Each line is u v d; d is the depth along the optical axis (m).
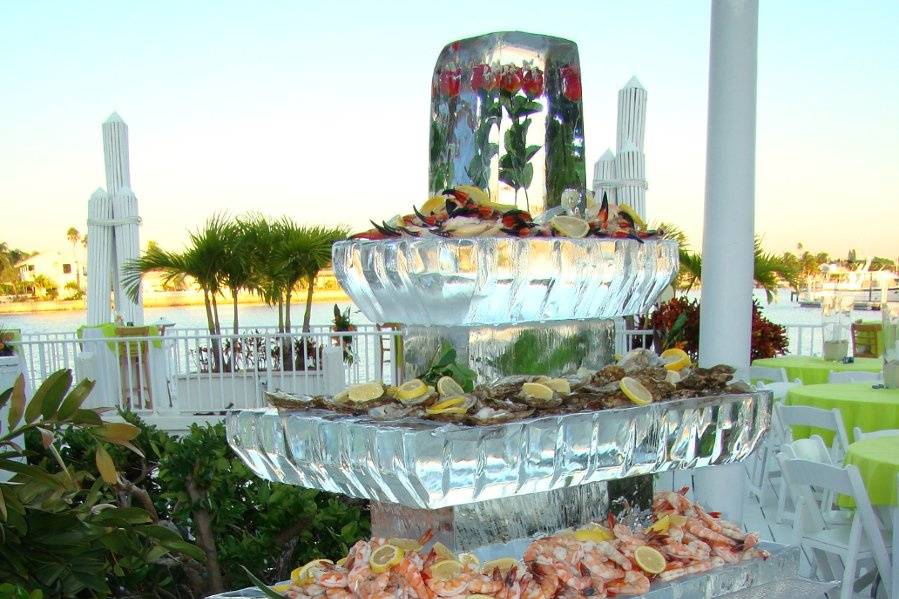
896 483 2.95
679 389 1.81
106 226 10.32
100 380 8.64
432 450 1.32
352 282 1.80
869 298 7.97
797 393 5.04
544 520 1.76
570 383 1.67
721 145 3.31
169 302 23.39
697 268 10.05
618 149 9.53
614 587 1.57
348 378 9.41
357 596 1.50
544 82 1.91
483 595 1.44
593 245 1.75
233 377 8.60
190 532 2.95
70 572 2.25
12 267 25.30
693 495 3.83
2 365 4.15
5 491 2.13
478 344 1.74
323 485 1.58
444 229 1.64
